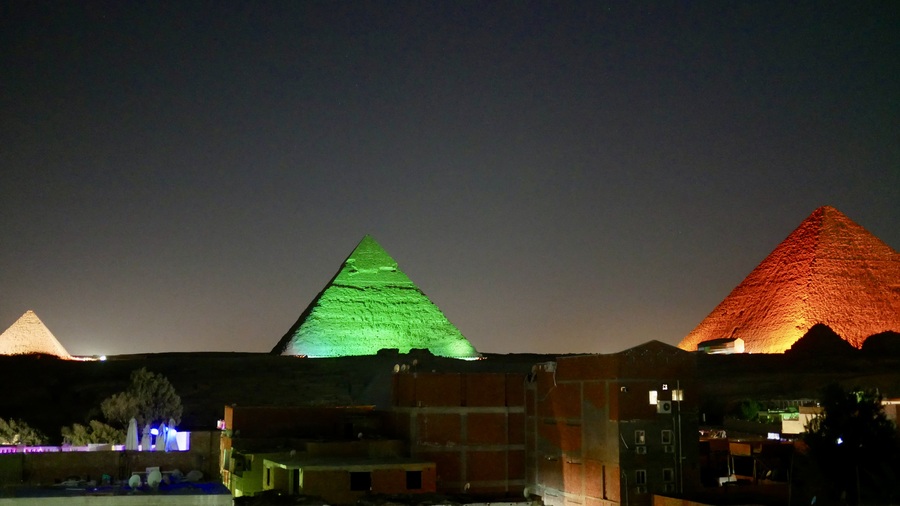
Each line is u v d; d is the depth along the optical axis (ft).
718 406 451.94
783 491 215.31
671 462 217.15
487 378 256.32
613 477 215.51
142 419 353.51
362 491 210.18
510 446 255.09
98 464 138.92
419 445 247.29
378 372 585.22
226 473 243.60
